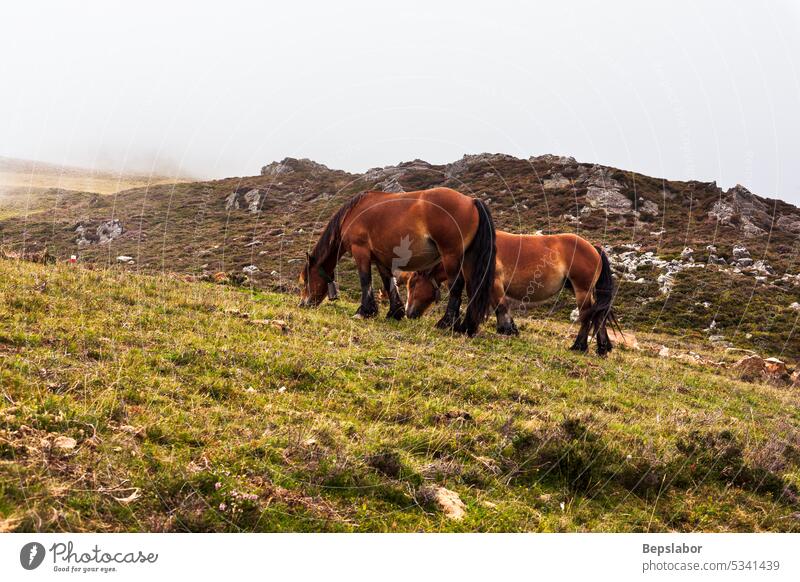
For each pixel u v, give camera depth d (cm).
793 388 1379
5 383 466
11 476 353
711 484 591
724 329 2328
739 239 3547
